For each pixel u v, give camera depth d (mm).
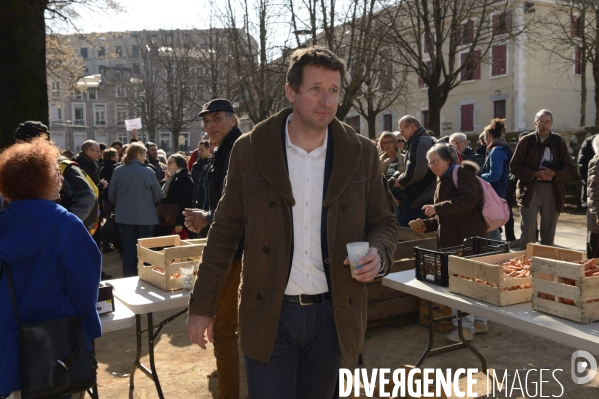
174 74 34125
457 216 4168
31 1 6773
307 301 1982
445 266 3158
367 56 14961
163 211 6781
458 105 28469
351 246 1890
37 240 2145
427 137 5770
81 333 2195
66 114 59938
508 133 15242
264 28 15898
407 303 4922
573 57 25703
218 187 3393
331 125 2035
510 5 18547
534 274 2678
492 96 26625
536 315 2596
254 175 1986
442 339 4605
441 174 4277
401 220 5941
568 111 26500
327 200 1957
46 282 2156
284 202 1949
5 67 6664
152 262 3367
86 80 60969
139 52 38281
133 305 2916
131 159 6656
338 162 1979
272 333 1946
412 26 16562
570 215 12336
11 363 2094
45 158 2297
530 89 25578
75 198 4113
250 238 1978
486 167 7305
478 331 4730
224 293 3096
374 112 22609
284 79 15547
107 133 61031
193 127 61375
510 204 8969
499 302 2756
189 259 3369
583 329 2365
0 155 2342
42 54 6969
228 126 3502
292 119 2039
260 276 1964
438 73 16594
